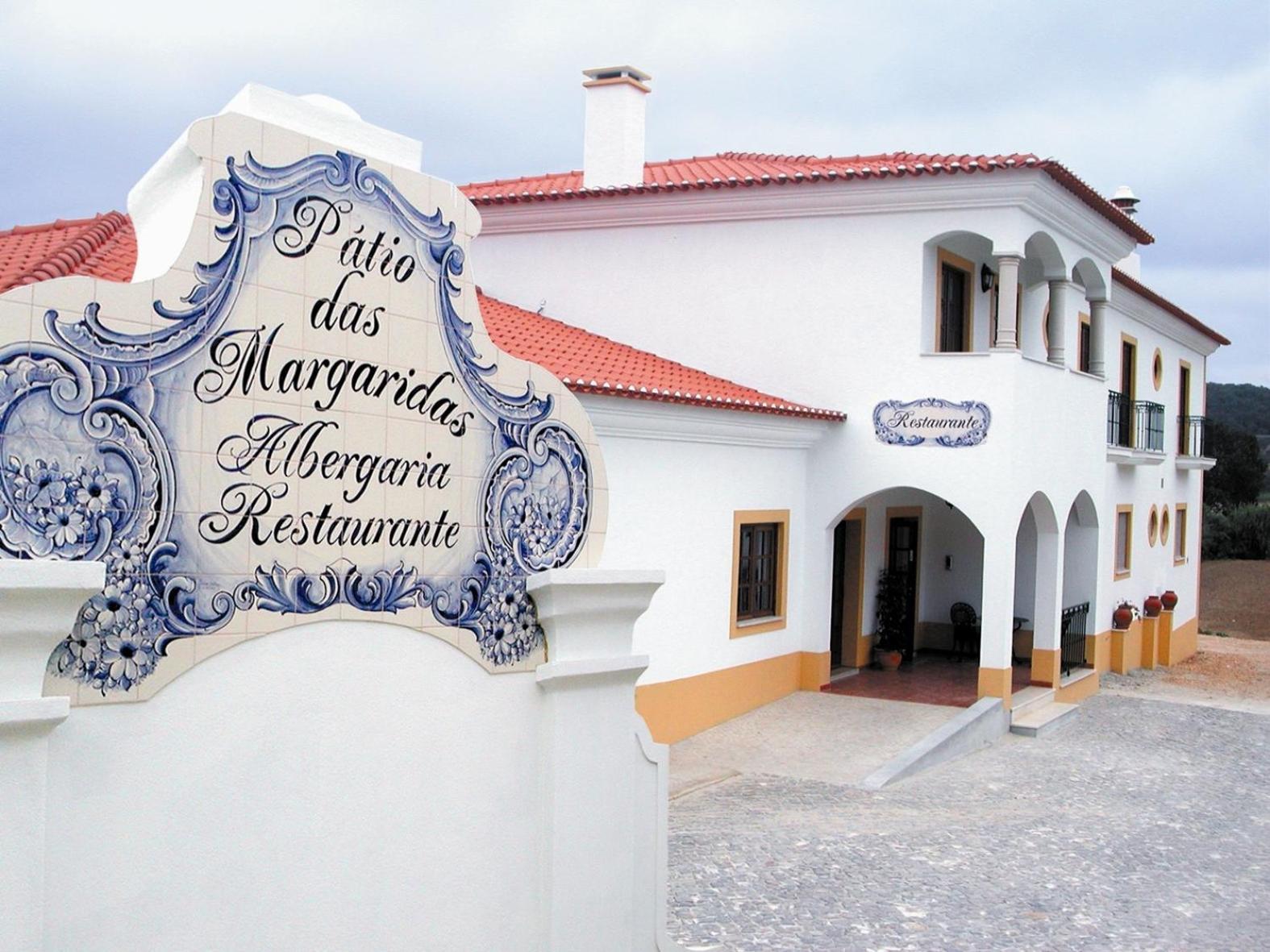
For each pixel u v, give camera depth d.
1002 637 17.56
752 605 17.52
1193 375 32.34
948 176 17.02
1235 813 14.46
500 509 5.69
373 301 5.15
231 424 4.66
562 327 18.83
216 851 4.62
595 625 6.07
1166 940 9.77
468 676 5.56
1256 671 28.50
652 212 19.19
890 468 18.00
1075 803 14.28
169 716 4.49
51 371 4.19
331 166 4.99
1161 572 28.73
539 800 5.88
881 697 18.27
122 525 4.36
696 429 15.41
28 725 4.02
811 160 20.72
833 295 18.27
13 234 10.55
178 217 4.78
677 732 15.56
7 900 4.01
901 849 11.66
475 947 5.58
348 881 5.07
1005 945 9.43
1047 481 18.98
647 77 20.25
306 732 4.92
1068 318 21.92
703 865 10.81
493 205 20.03
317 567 4.95
